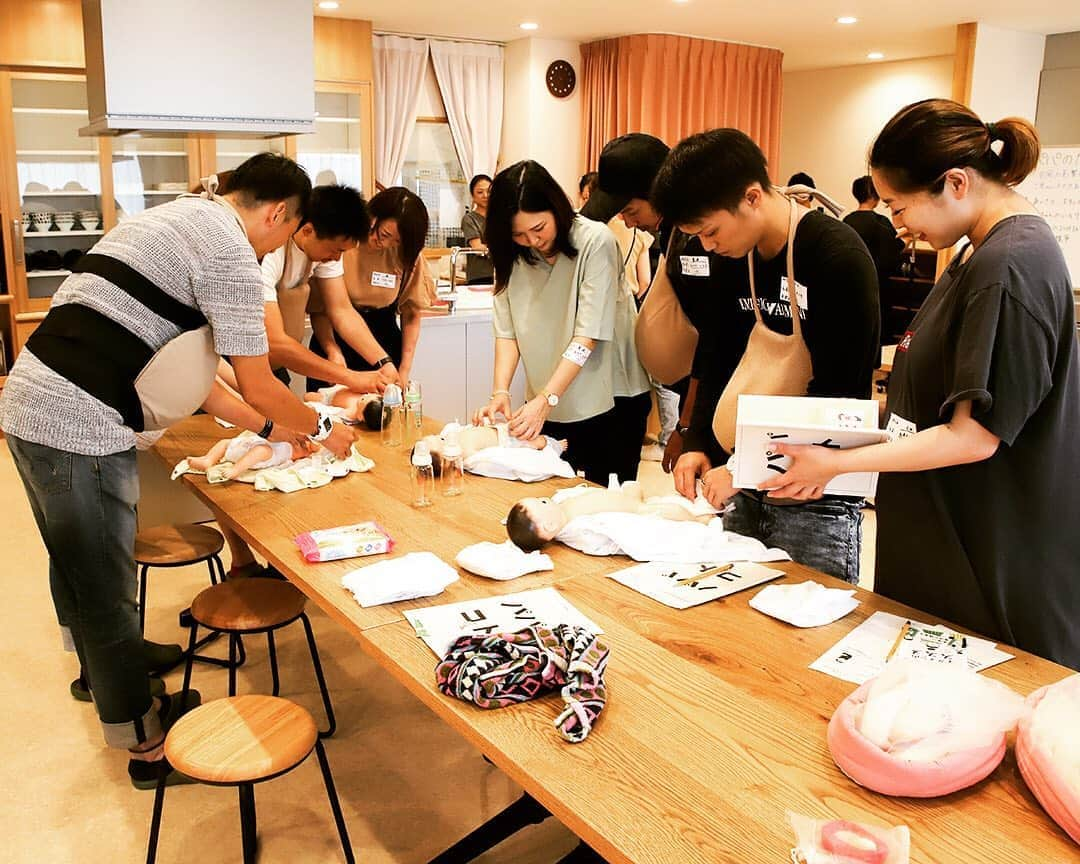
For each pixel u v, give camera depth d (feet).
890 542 6.15
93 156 21.42
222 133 11.09
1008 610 5.65
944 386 5.52
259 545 7.13
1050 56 27.25
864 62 32.19
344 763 8.75
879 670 5.11
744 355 7.26
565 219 9.43
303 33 10.82
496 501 8.00
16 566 13.14
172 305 7.25
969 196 5.33
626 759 4.37
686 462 7.93
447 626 5.63
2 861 7.41
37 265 20.90
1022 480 5.44
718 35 27.20
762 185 6.62
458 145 28.48
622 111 27.76
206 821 7.93
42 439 7.20
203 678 10.13
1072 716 4.17
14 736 9.11
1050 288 5.02
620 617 5.80
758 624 5.69
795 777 4.24
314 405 10.46
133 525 7.80
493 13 23.76
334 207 10.27
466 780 8.55
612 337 9.84
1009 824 3.94
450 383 17.46
